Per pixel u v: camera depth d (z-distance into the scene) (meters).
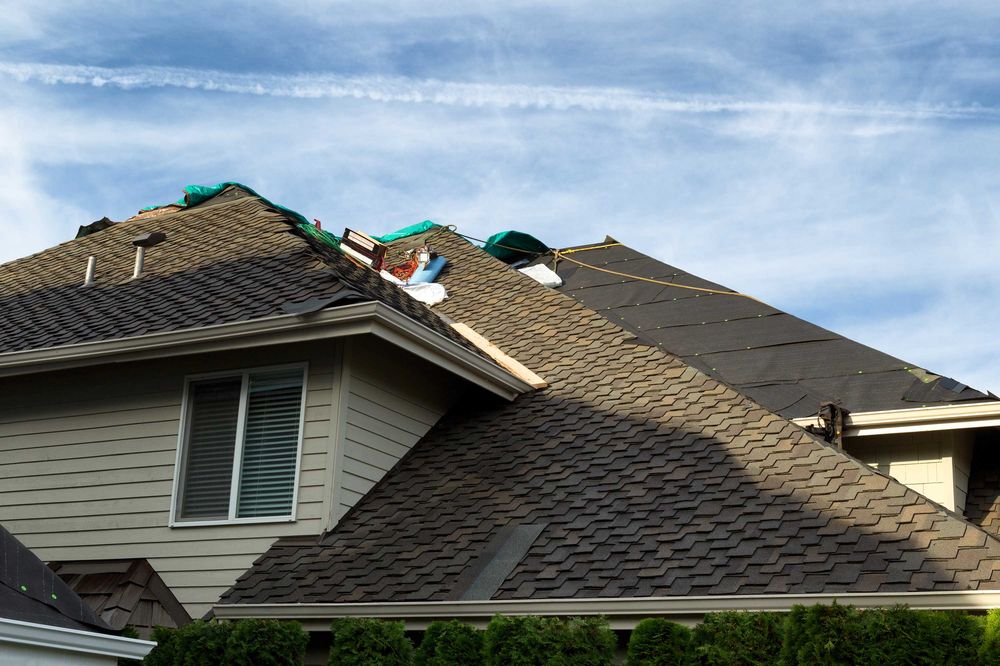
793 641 8.73
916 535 10.24
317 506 13.03
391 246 21.91
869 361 15.68
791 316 17.78
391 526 12.73
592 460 13.06
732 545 10.72
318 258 15.16
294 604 11.64
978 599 9.10
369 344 13.91
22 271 18.55
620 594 10.37
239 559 13.20
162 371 14.44
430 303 18.59
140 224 19.30
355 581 11.80
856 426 13.87
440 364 13.93
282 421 13.62
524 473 13.14
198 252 16.81
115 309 15.40
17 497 14.82
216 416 14.03
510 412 14.75
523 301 17.98
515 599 10.66
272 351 13.88
